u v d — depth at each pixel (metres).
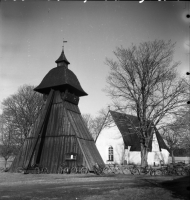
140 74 28.11
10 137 42.94
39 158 28.34
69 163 26.62
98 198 10.73
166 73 27.50
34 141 27.27
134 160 44.66
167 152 53.47
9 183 16.42
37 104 45.03
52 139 28.55
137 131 28.23
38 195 11.55
